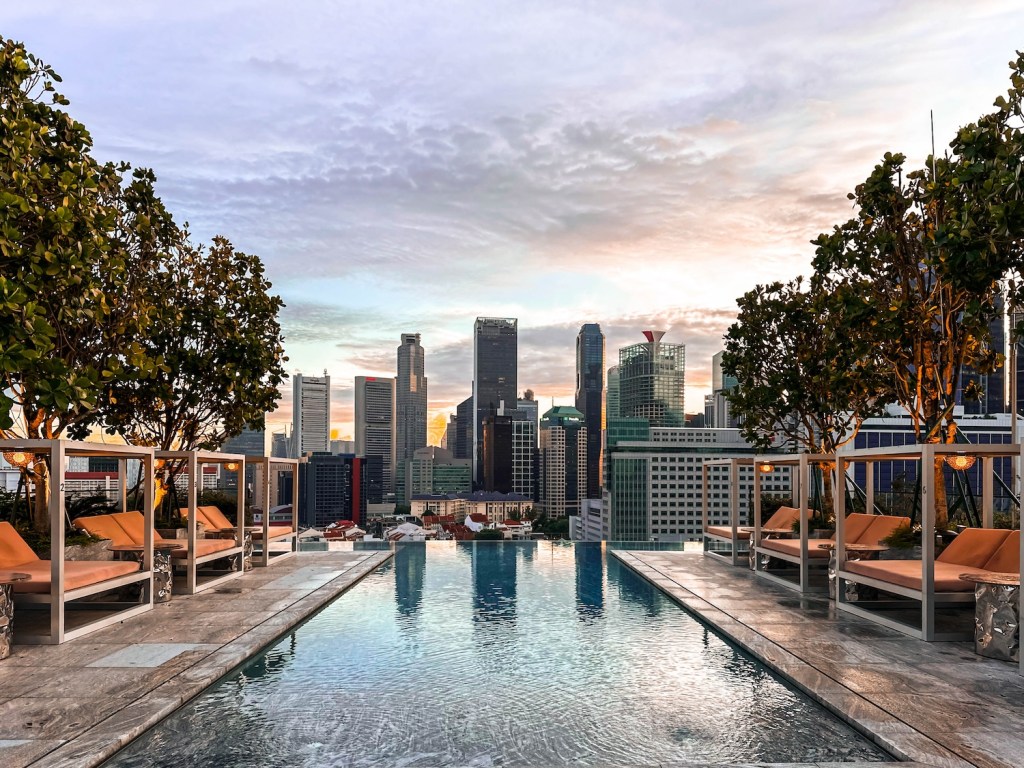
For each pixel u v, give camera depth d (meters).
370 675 5.25
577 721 4.25
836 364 10.91
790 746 3.82
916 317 9.06
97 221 7.82
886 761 3.54
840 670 5.05
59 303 7.97
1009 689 4.57
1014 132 6.46
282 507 31.86
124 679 4.79
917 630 6.10
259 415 13.20
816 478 13.88
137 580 7.12
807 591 8.70
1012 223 6.00
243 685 4.98
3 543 6.53
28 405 8.46
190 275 12.34
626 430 132.62
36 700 4.33
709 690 4.88
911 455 6.72
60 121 8.05
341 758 3.66
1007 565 6.18
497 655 5.86
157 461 11.38
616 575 10.84
